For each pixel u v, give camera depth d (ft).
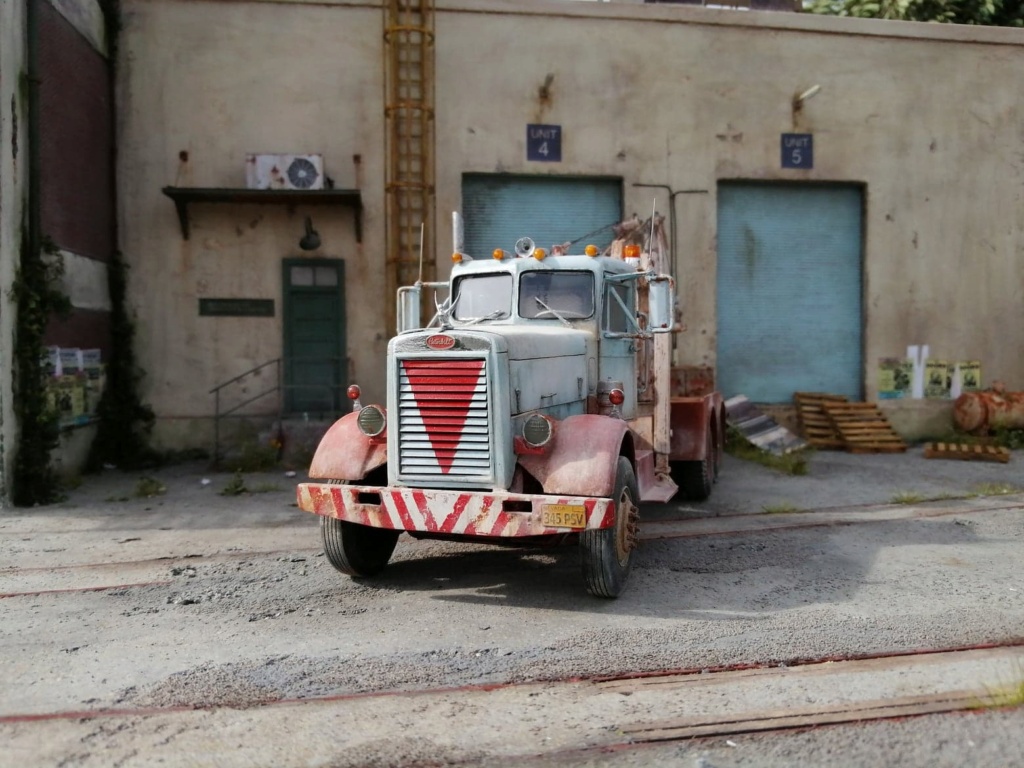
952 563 22.44
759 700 13.93
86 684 14.76
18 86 32.58
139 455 42.70
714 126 47.88
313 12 44.42
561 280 23.72
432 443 18.69
